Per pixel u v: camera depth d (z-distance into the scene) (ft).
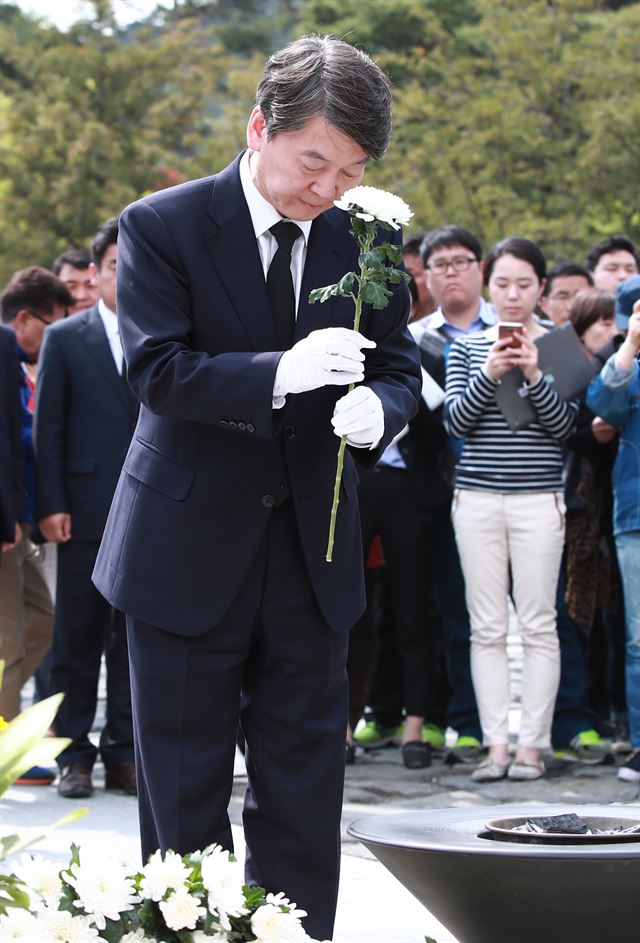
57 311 37.37
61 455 31.60
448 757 33.76
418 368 17.10
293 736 16.35
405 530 33.47
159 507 15.98
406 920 20.92
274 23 205.46
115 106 133.49
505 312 32.73
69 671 31.17
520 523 31.65
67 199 128.16
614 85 105.60
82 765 30.96
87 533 31.24
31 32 145.48
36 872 13.56
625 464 30.48
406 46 157.89
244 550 15.88
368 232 15.34
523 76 111.14
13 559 32.27
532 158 111.75
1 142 133.49
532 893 14.69
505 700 31.91
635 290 31.07
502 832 16.15
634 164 103.60
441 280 34.50
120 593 16.06
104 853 14.15
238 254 15.96
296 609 16.24
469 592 32.17
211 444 15.89
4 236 128.26
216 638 16.03
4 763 11.66
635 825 17.10
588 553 33.35
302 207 15.56
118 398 31.60
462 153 106.42
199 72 137.39
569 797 29.55
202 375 15.11
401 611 33.71
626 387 29.91
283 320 16.19
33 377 37.01
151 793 16.15
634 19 107.34
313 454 16.12
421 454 33.45
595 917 14.78
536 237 105.70
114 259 31.53
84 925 13.26
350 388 15.70
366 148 15.07
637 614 30.40
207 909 13.85
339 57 14.94
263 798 16.52
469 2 156.25
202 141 136.36
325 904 16.44
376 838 15.71
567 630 34.09
